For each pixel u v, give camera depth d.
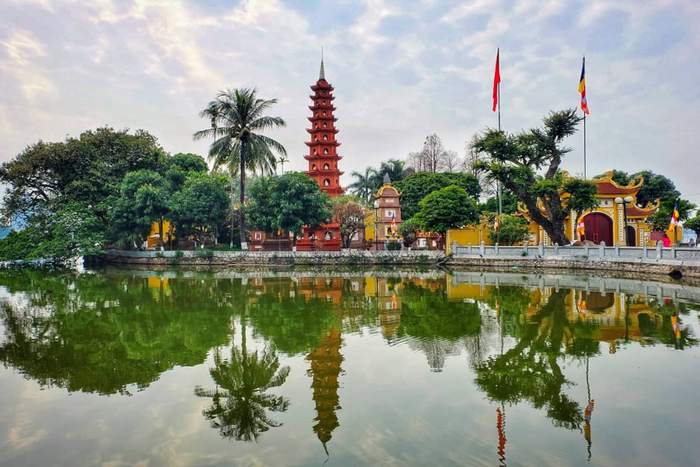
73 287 25.38
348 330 13.70
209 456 6.19
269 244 52.62
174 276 32.12
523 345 11.74
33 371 10.07
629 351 11.02
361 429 6.95
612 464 5.86
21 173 44.00
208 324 14.70
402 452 6.20
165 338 12.89
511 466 5.80
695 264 25.19
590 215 40.84
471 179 61.28
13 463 6.03
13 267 43.41
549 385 8.78
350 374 9.62
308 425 7.15
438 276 30.77
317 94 55.56
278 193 42.59
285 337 12.89
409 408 7.74
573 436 6.66
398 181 62.25
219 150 41.69
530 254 35.66
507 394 8.36
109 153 48.44
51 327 14.41
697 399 8.02
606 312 15.88
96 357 11.05
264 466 5.89
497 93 37.19
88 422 7.36
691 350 11.05
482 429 6.91
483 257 37.94
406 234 45.34
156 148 52.44
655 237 38.59
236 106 41.06
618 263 30.03
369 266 40.91
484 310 16.72
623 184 53.97
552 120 35.28
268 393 8.56
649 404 7.82
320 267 40.19
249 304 18.64
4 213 44.75
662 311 15.97
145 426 7.20
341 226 46.78
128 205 42.75
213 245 51.12
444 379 9.21
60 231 41.88
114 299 20.34
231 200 48.59
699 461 5.93
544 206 40.62
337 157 55.06
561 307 17.02
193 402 8.20
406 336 12.87
